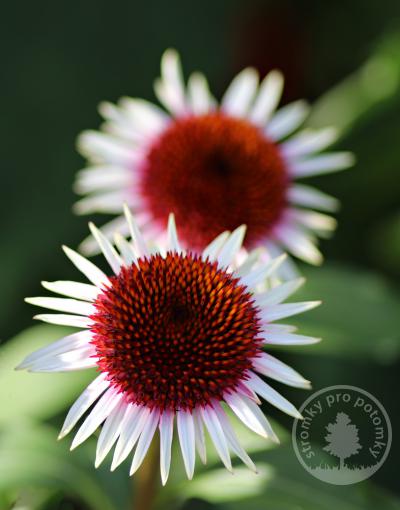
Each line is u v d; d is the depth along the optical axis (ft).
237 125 1.62
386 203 2.12
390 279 2.08
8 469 1.38
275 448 1.41
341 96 2.02
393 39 2.01
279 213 1.59
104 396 1.19
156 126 1.67
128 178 1.62
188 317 1.21
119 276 1.22
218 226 1.53
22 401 1.46
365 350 1.55
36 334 1.54
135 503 1.34
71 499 1.43
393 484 1.81
